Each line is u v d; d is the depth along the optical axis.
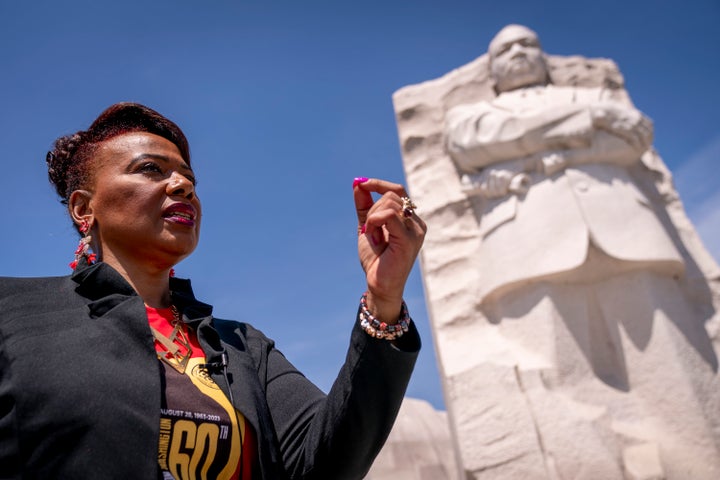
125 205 1.44
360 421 1.32
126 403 1.10
